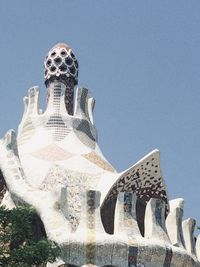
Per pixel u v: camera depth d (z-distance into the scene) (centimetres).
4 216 2166
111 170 3250
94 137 3459
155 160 3053
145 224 2736
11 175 2888
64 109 3456
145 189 3106
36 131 3388
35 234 2739
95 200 2641
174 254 2672
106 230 2938
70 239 2552
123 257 2559
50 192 2742
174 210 2847
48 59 3603
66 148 3259
